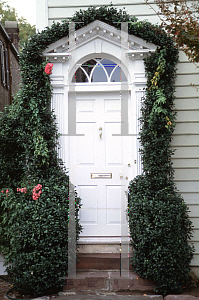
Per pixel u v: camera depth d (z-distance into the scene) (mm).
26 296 3779
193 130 4566
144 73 4465
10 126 4312
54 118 4379
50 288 3852
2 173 4258
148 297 3652
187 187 4539
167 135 4160
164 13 4098
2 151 4277
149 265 3729
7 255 4059
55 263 3764
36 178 4148
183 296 3646
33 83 4281
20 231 3803
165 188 3980
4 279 4266
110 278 3900
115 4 4641
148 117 4223
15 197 4191
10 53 11531
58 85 4531
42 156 4207
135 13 4625
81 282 3883
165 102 4082
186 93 4570
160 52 4234
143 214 3924
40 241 3729
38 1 4648
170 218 3764
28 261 3717
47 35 4281
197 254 4477
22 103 4262
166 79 4262
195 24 3844
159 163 4160
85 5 4652
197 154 4555
